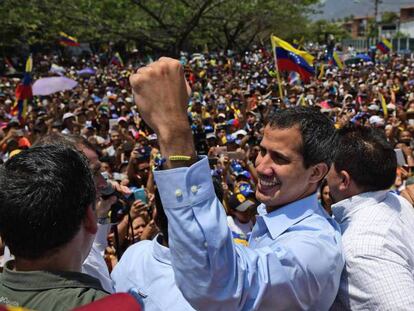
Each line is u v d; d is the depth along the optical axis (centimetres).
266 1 3531
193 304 160
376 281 190
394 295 187
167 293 209
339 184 232
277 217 198
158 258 217
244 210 454
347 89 2038
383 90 1856
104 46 4541
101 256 261
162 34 3569
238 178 654
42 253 150
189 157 155
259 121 1143
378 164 223
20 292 148
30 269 152
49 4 3117
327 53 3406
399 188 564
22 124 1212
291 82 1975
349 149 227
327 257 181
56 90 1320
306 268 172
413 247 213
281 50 1169
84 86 2409
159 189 155
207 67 3075
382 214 214
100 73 2959
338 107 1502
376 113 1325
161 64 156
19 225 146
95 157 283
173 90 155
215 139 834
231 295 155
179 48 3550
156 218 221
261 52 3528
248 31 4494
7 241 151
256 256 165
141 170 695
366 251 196
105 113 1333
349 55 4116
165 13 3525
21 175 150
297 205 198
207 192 155
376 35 6906
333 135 200
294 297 169
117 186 411
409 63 3906
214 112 1464
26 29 3175
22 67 3950
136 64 3656
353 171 226
